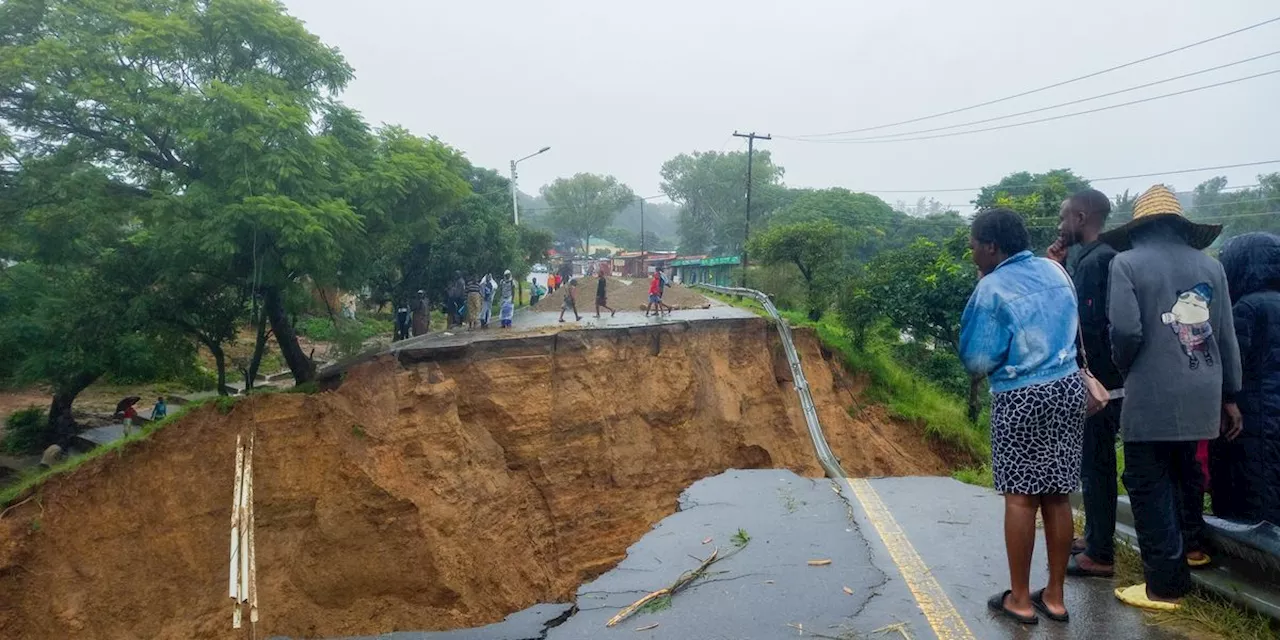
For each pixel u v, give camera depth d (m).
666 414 22.38
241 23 16.52
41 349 24.17
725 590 4.26
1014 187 42.47
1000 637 3.58
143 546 14.65
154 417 24.61
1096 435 4.32
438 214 20.69
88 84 14.59
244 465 14.37
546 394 20.22
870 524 5.41
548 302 32.06
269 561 15.50
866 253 57.41
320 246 15.21
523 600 17.81
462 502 17.47
